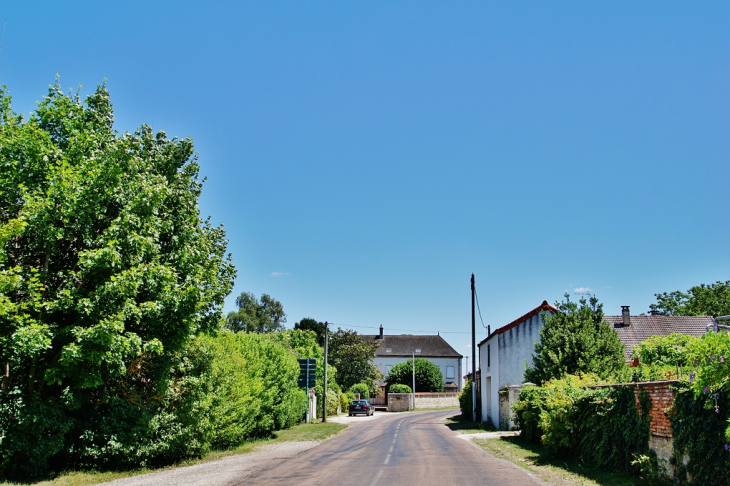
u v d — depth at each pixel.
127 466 14.24
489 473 13.01
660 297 51.44
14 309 11.03
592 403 13.86
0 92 12.95
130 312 12.67
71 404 12.56
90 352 11.76
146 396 14.87
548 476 12.38
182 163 18.39
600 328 22.83
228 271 18.78
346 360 69.56
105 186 12.99
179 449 16.05
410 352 94.81
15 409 11.41
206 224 19.11
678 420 9.74
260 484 11.74
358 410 50.50
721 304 47.25
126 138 13.94
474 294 38.25
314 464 15.23
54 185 12.00
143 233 13.65
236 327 69.94
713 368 8.05
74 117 13.78
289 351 39.91
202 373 16.42
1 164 12.16
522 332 31.12
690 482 9.40
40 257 13.07
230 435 19.83
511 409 27.38
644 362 11.68
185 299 14.18
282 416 29.09
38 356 12.24
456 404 76.81
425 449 19.30
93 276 12.74
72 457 13.27
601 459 13.19
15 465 11.62
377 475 12.83
